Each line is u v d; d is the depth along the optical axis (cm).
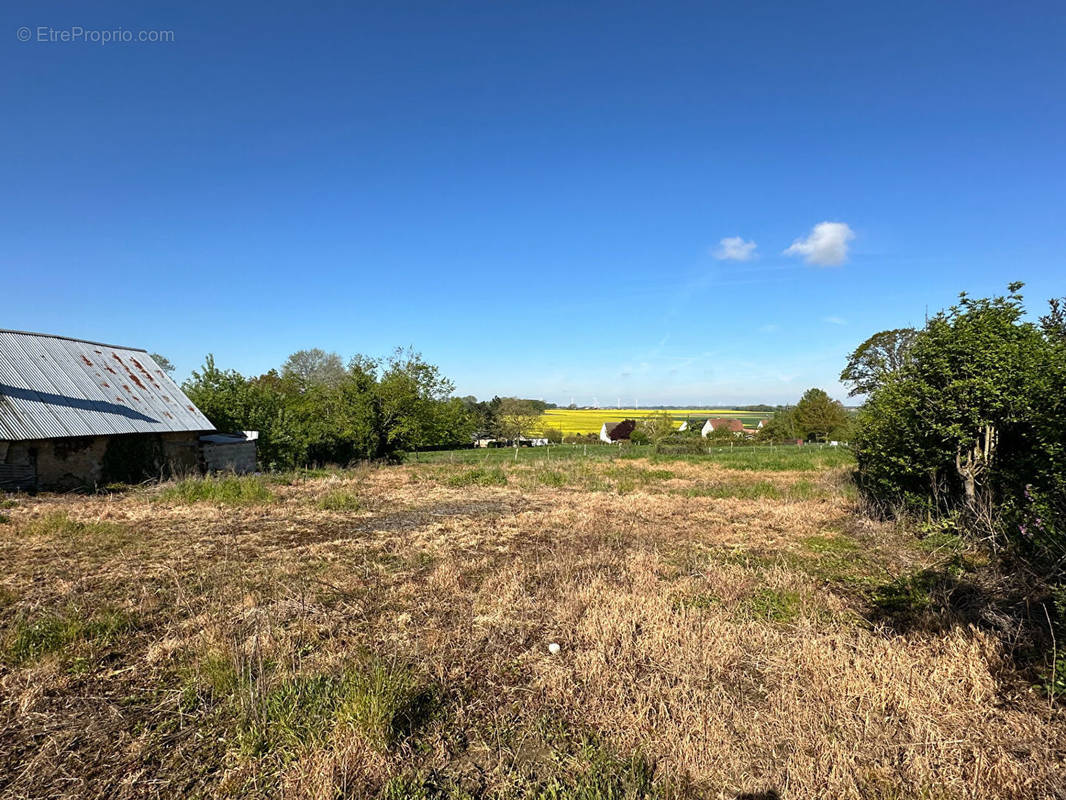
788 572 717
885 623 537
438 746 344
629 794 297
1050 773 304
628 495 1489
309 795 294
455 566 740
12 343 1625
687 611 562
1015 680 407
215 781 312
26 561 757
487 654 475
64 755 332
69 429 1483
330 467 2312
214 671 415
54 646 472
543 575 708
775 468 2247
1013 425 767
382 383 2877
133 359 2050
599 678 417
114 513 1111
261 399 2306
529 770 326
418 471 2136
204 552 817
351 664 438
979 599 571
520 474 1975
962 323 857
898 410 925
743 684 420
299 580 678
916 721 351
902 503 1010
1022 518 596
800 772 309
